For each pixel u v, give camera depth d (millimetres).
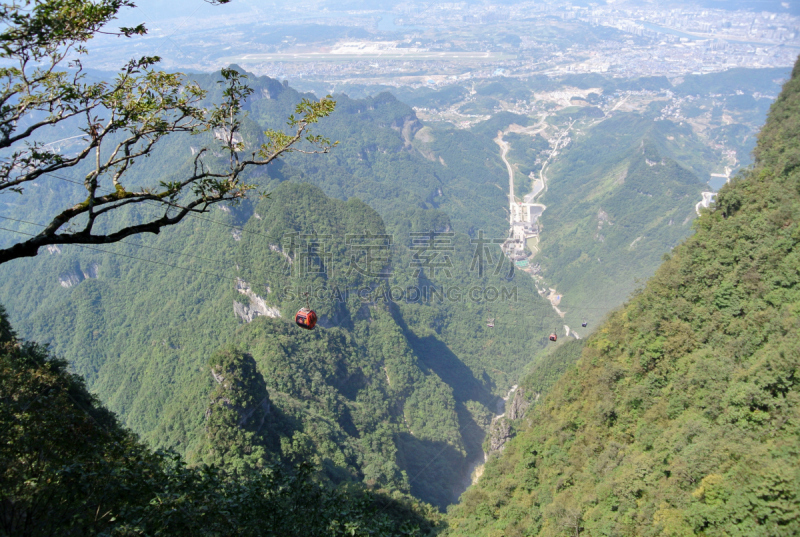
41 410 21188
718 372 33562
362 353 98562
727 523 23312
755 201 44812
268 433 61906
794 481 22141
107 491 17703
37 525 16438
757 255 39250
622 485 31562
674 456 30156
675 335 40344
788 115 55312
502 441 77062
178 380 102562
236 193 18891
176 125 18906
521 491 43188
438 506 73812
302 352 86000
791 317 32625
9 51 14812
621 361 43688
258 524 19375
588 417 42969
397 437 85812
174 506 17484
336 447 68000
